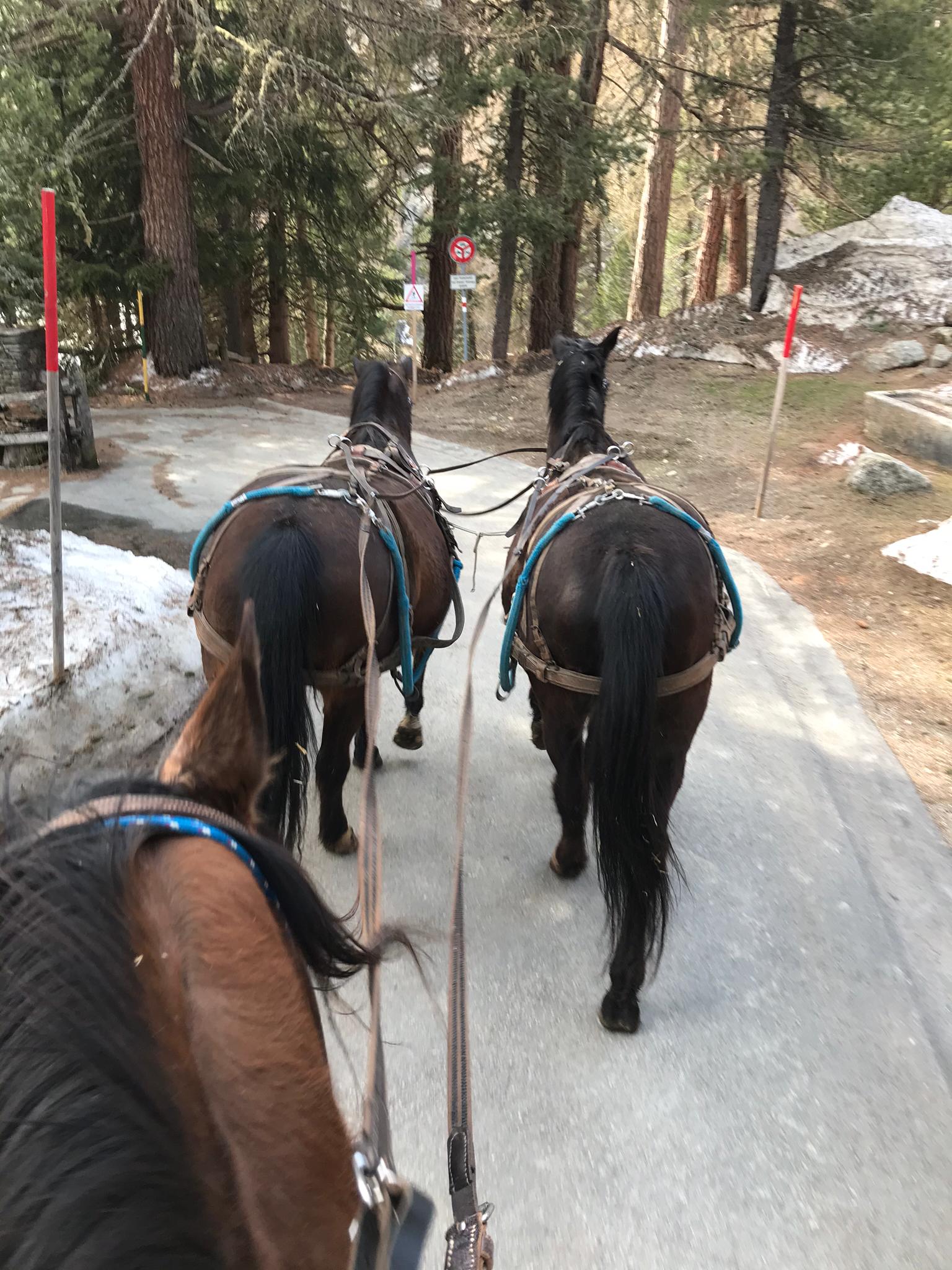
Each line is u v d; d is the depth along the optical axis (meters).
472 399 17.86
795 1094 3.09
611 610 3.01
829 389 14.96
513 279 19.83
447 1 17.58
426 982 1.85
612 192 30.03
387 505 3.83
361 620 3.46
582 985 3.56
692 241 35.94
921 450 11.71
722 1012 3.45
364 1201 1.10
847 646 7.12
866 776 5.23
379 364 5.21
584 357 4.59
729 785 5.06
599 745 2.98
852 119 17.92
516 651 3.66
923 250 18.20
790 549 9.35
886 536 9.24
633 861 3.01
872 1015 3.46
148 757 4.30
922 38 15.09
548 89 17.39
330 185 22.02
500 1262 2.50
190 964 1.03
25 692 4.09
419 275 31.03
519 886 4.14
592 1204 2.68
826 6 16.05
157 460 12.46
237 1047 1.00
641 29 21.12
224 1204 0.83
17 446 11.20
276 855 1.33
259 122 16.72
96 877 1.02
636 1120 2.97
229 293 24.53
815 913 4.02
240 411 17.28
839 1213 2.68
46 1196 0.75
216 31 15.34
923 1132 2.97
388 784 4.94
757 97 18.03
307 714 3.22
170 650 4.97
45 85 16.02
